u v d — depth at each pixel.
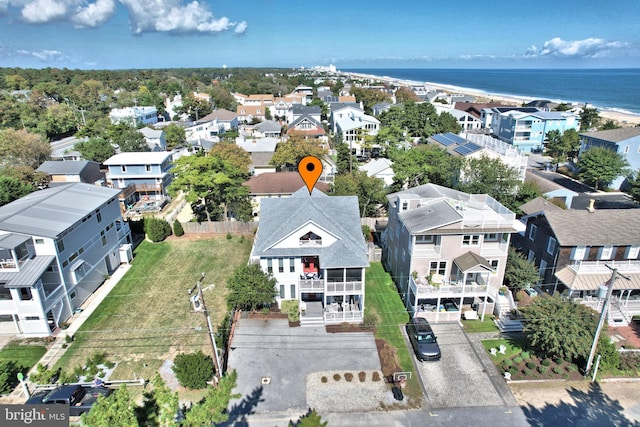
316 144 72.62
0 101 111.50
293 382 25.33
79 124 113.38
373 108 126.06
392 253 38.28
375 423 22.41
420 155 53.72
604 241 31.02
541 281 34.19
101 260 37.41
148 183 59.69
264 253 31.08
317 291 31.17
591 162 59.62
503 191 45.41
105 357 27.61
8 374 24.89
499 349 28.12
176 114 131.88
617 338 28.98
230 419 22.55
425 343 27.66
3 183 49.25
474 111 113.75
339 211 34.53
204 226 48.72
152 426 15.05
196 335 29.89
